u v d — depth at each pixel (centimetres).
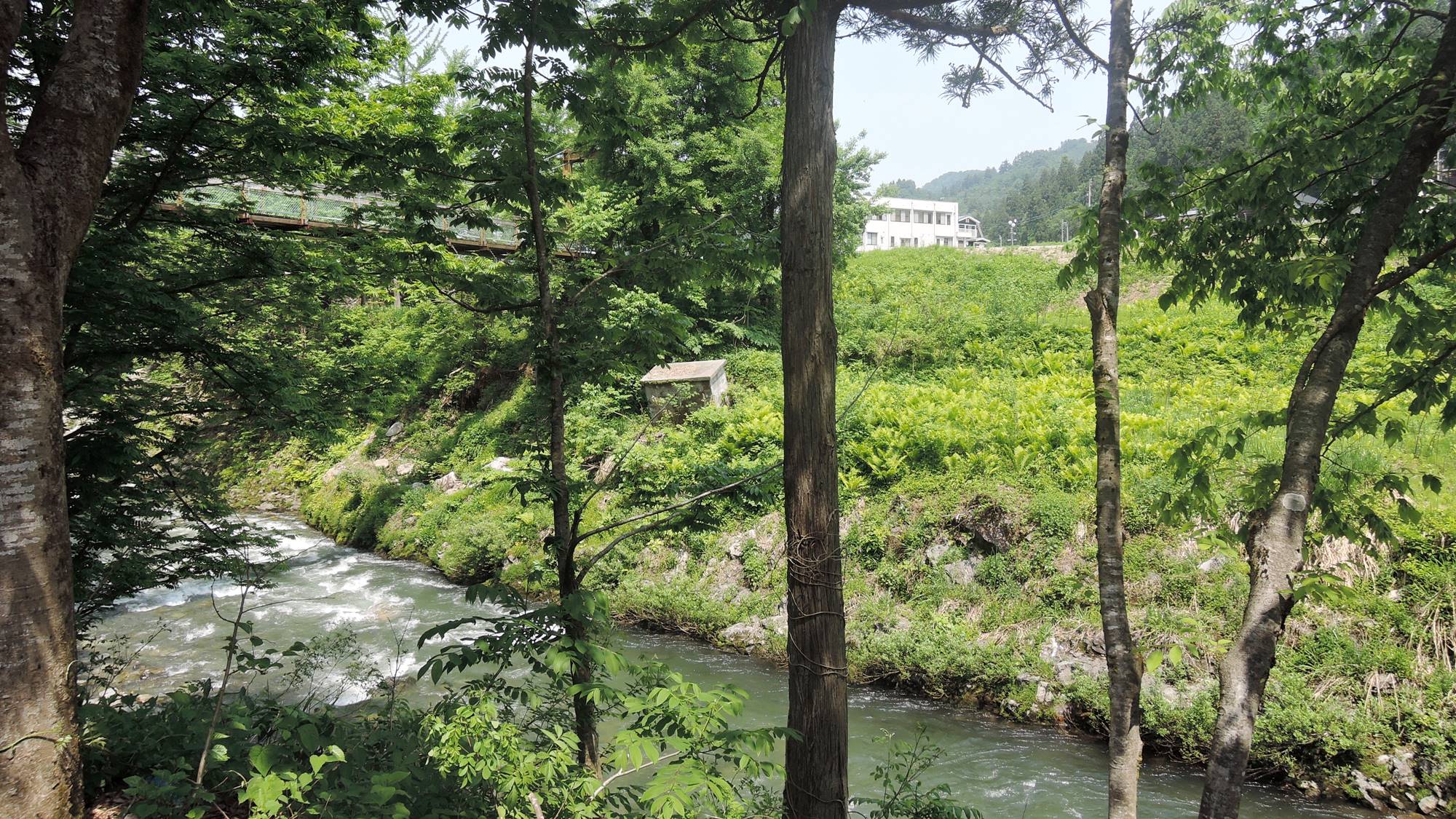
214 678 1016
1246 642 372
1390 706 798
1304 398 399
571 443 1819
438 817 409
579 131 675
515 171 608
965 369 1930
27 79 633
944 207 8712
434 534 1833
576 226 1472
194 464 839
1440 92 391
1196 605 973
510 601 443
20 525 351
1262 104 638
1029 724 961
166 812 397
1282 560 376
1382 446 1101
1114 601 420
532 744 402
